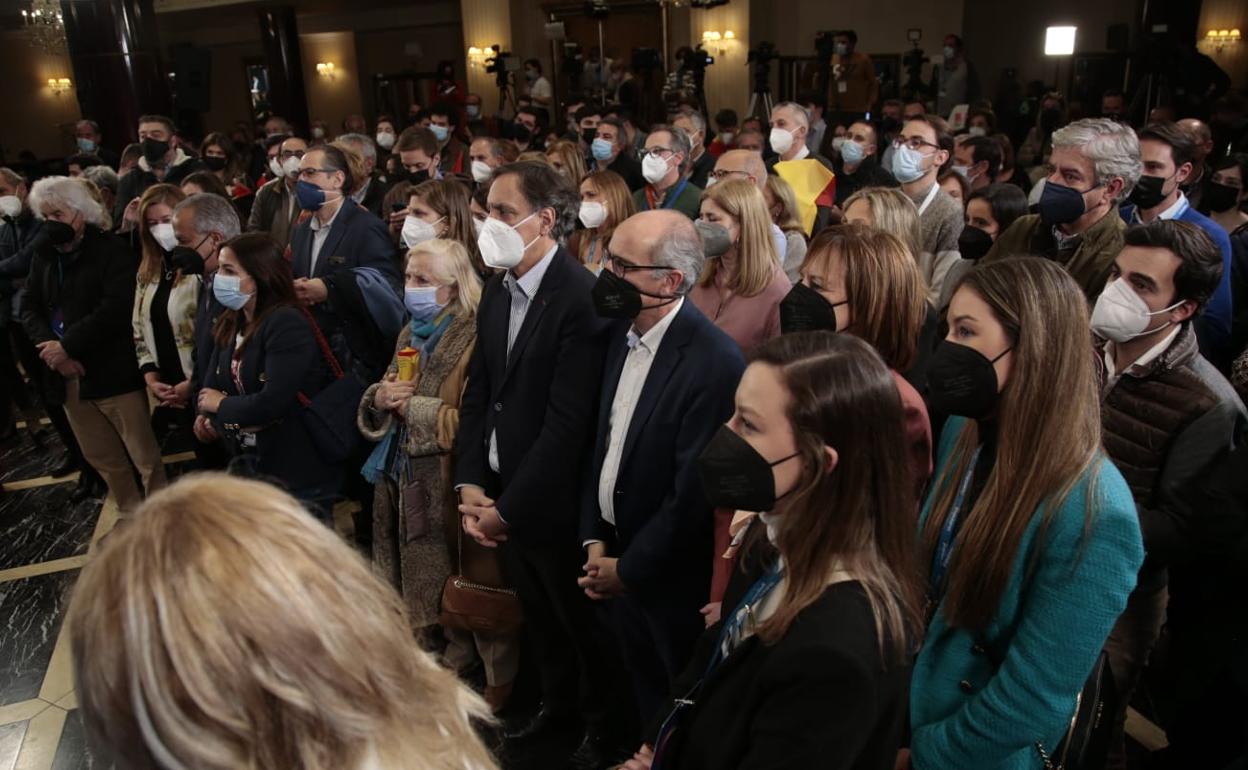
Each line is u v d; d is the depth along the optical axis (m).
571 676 2.49
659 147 4.03
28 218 4.99
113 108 8.56
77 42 8.42
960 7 12.67
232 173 6.98
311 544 0.65
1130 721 2.39
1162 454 1.71
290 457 2.77
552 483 2.19
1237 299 3.06
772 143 4.41
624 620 2.12
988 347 1.28
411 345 2.77
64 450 4.89
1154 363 1.73
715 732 1.12
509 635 2.55
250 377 2.71
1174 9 10.54
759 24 12.92
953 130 7.35
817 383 1.06
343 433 2.79
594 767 2.34
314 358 2.74
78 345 3.49
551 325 2.22
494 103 13.23
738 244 2.48
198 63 9.02
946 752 1.28
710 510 1.88
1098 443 1.26
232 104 16.47
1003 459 1.28
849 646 0.99
